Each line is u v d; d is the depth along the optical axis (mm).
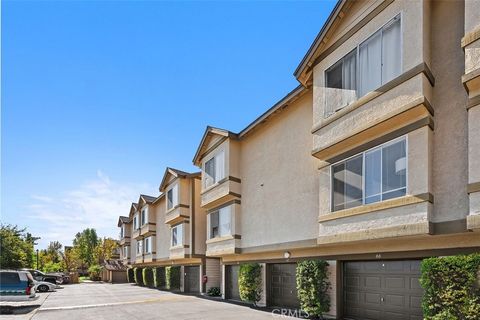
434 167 8477
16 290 17219
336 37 11352
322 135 11516
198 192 25828
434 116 8641
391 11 9508
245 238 17219
